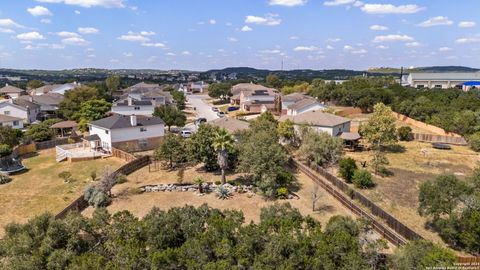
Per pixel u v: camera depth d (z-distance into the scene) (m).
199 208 24.14
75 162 45.81
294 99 84.69
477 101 69.06
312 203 30.83
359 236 21.23
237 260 18.97
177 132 63.22
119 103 78.94
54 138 59.59
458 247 23.00
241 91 105.81
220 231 20.59
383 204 30.38
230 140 36.22
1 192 34.31
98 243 20.92
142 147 52.62
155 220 21.44
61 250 19.22
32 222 21.36
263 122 49.88
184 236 21.27
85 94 84.19
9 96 111.00
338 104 92.31
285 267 17.77
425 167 42.75
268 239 19.72
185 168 41.91
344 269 17.73
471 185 25.28
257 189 33.34
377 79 131.62
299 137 50.00
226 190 32.69
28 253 19.45
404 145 55.44
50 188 35.53
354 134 52.31
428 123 66.31
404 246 19.77
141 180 37.44
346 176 36.66
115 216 22.41
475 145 51.69
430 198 24.38
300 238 19.77
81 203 30.25
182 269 18.78
